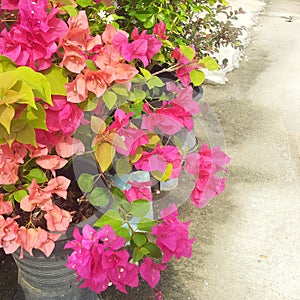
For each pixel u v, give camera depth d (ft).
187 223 3.72
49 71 3.43
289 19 16.96
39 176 3.79
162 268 3.68
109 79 3.40
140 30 5.84
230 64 12.01
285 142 9.25
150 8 5.62
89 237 3.32
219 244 6.68
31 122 3.22
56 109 3.44
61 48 3.55
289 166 8.56
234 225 7.05
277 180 8.16
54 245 3.91
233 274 6.24
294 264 6.51
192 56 4.08
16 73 2.83
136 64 4.89
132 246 3.48
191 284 6.01
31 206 3.59
